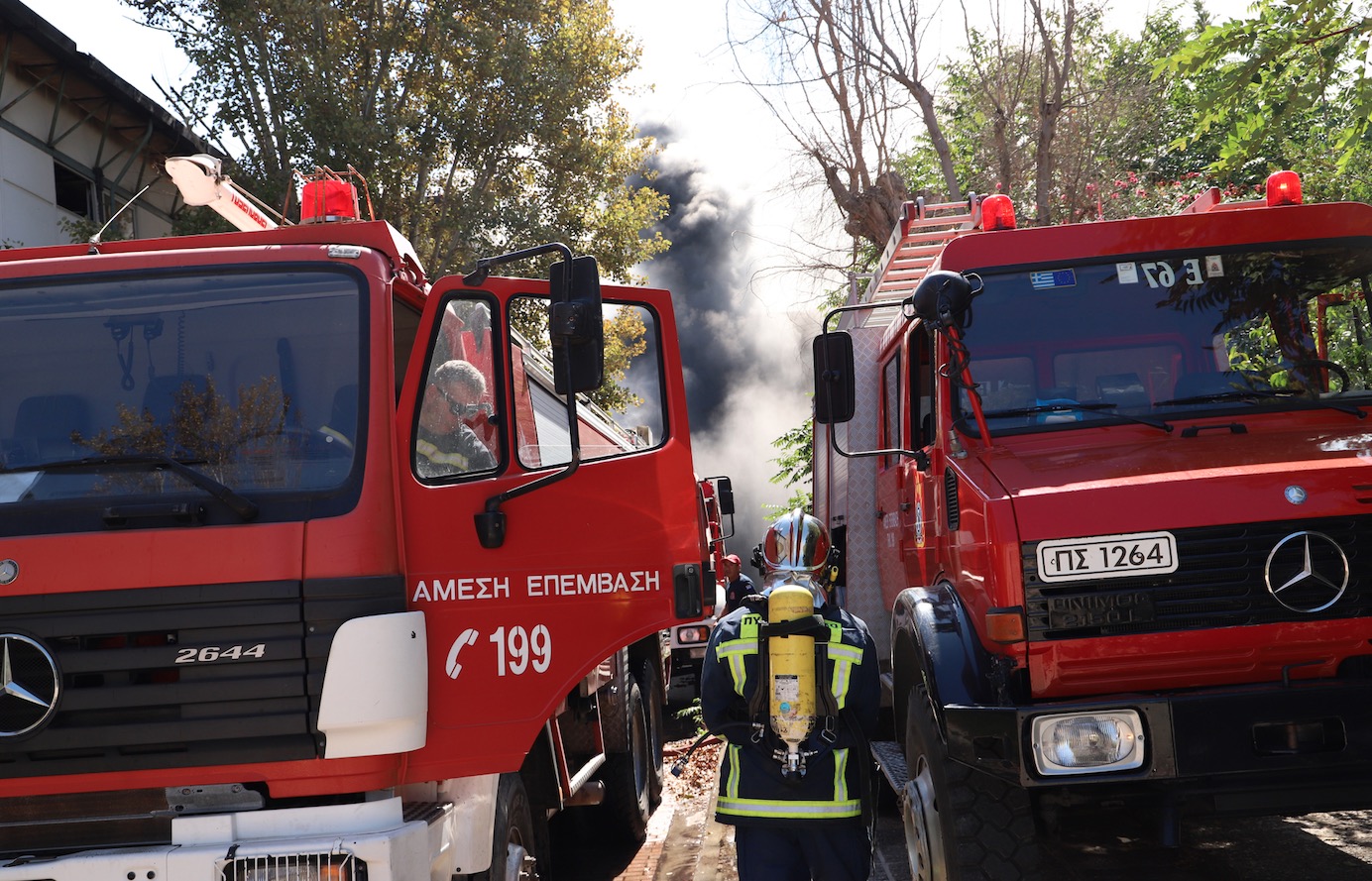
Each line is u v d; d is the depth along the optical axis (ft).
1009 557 12.75
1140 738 11.89
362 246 13.20
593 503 13.21
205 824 11.02
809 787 12.05
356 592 11.43
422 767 11.99
